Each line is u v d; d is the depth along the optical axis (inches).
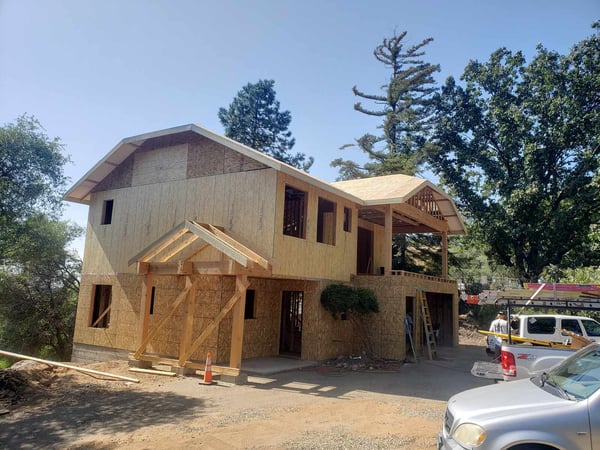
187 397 348.8
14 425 273.7
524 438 153.1
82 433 258.2
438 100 1218.0
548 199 1034.7
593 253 1010.7
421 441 238.7
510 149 1085.1
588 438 149.5
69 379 406.6
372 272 825.5
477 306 1094.4
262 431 257.6
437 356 617.0
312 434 251.6
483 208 1098.1
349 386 403.9
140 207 608.7
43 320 932.6
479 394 191.5
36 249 874.1
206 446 231.6
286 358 551.5
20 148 603.8
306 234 533.3
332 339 563.5
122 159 636.1
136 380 403.2
